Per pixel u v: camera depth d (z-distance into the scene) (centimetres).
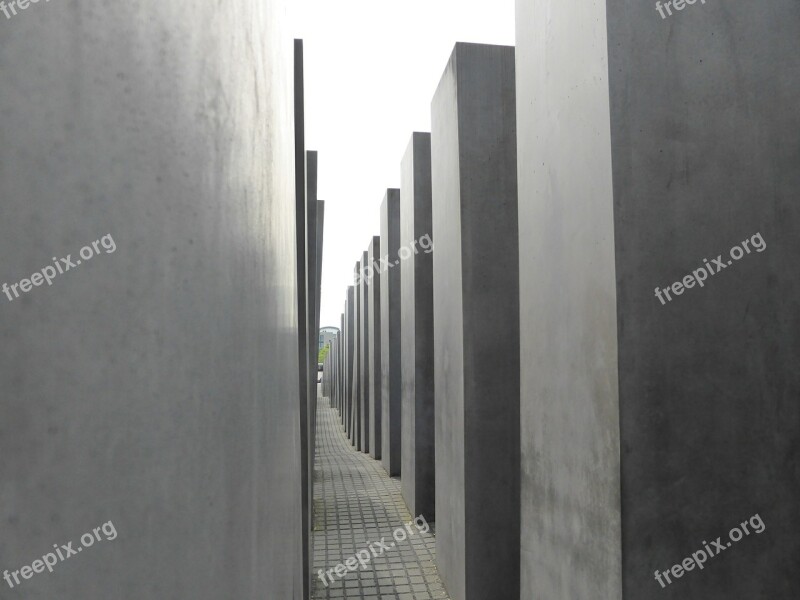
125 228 42
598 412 280
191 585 47
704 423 271
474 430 509
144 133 44
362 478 1110
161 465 44
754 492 275
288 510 115
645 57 273
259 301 68
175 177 47
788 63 289
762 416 277
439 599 570
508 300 516
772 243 282
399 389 1120
